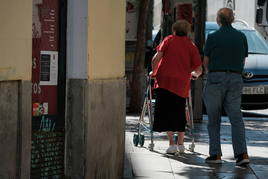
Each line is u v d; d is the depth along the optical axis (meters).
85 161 15.84
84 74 15.75
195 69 21.88
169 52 21.69
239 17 47.31
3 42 12.48
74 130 15.84
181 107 21.78
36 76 15.03
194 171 19.42
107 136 16.92
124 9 17.78
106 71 16.80
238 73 20.48
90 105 15.93
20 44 13.06
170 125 21.70
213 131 20.75
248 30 39.09
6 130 12.70
